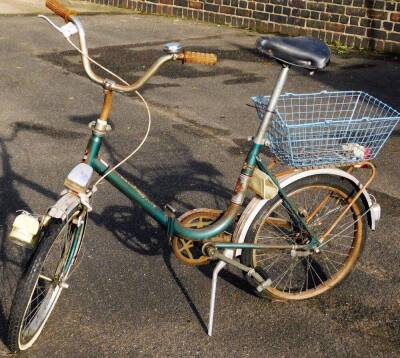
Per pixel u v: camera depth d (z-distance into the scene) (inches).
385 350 131.4
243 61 373.1
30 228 114.1
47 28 427.8
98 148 124.4
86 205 119.0
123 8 535.5
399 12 403.2
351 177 139.0
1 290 141.6
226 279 152.6
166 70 342.6
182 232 130.9
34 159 213.8
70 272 135.9
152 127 251.9
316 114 214.7
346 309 144.3
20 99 276.5
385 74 358.0
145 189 196.2
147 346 128.3
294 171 136.1
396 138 252.7
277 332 135.2
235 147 235.8
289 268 151.9
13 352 122.4
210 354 127.3
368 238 174.6
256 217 134.4
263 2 464.1
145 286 148.0
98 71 330.0
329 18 434.6
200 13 496.7
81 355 124.5
